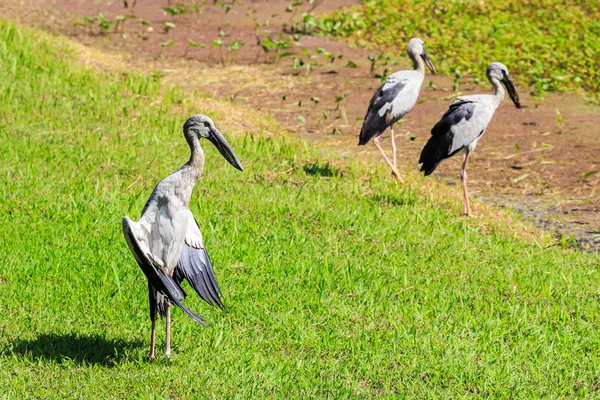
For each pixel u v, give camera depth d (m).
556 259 12.34
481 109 14.35
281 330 9.36
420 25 27.56
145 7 30.59
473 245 12.58
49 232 11.38
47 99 17.59
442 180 16.45
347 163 16.38
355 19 28.00
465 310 10.24
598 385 8.67
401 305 10.21
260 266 10.95
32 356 8.36
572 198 15.66
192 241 8.30
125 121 16.91
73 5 30.47
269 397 7.95
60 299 9.62
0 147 14.51
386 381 8.46
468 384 8.52
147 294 9.97
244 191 13.77
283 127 19.20
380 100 15.68
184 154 15.43
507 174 16.86
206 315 9.62
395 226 12.86
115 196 12.82
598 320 10.23
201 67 23.84
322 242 12.07
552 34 26.25
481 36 26.30
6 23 22.95
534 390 8.42
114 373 8.15
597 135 19.12
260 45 26.22
